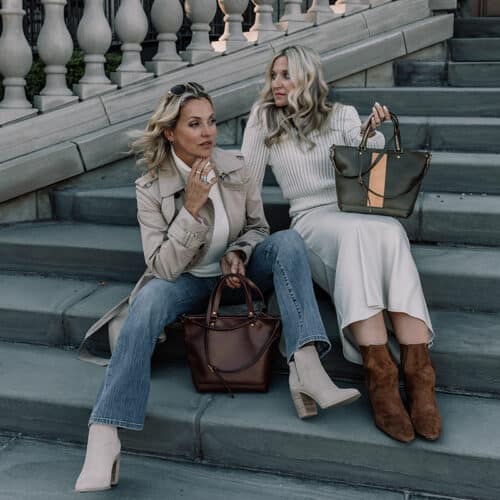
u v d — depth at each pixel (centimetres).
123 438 283
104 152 439
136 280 373
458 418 268
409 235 360
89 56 446
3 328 351
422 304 269
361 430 262
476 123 419
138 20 454
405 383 269
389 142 436
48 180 427
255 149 331
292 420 269
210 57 479
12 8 418
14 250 391
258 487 260
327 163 322
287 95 320
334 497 253
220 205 301
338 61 511
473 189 386
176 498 253
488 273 317
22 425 300
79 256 379
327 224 295
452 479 250
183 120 281
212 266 306
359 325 269
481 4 737
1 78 530
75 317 337
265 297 317
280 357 308
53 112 431
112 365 264
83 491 250
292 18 511
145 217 293
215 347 284
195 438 275
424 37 548
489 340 293
